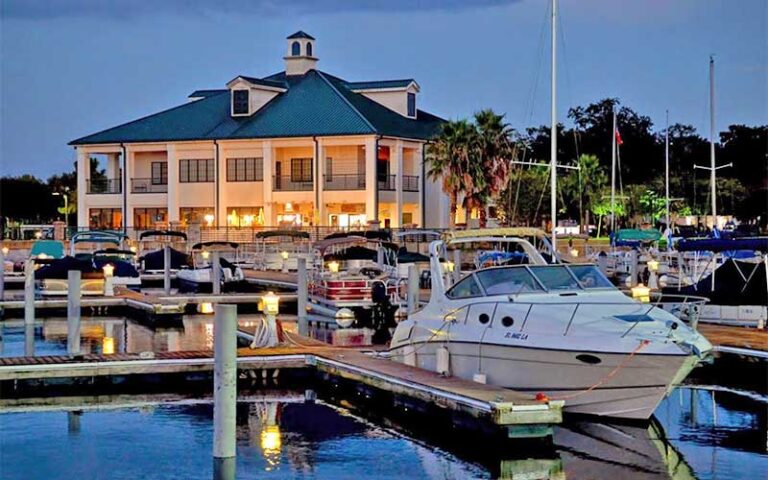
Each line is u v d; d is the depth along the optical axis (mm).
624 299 22594
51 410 23516
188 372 25891
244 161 74875
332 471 18719
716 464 19109
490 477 18422
